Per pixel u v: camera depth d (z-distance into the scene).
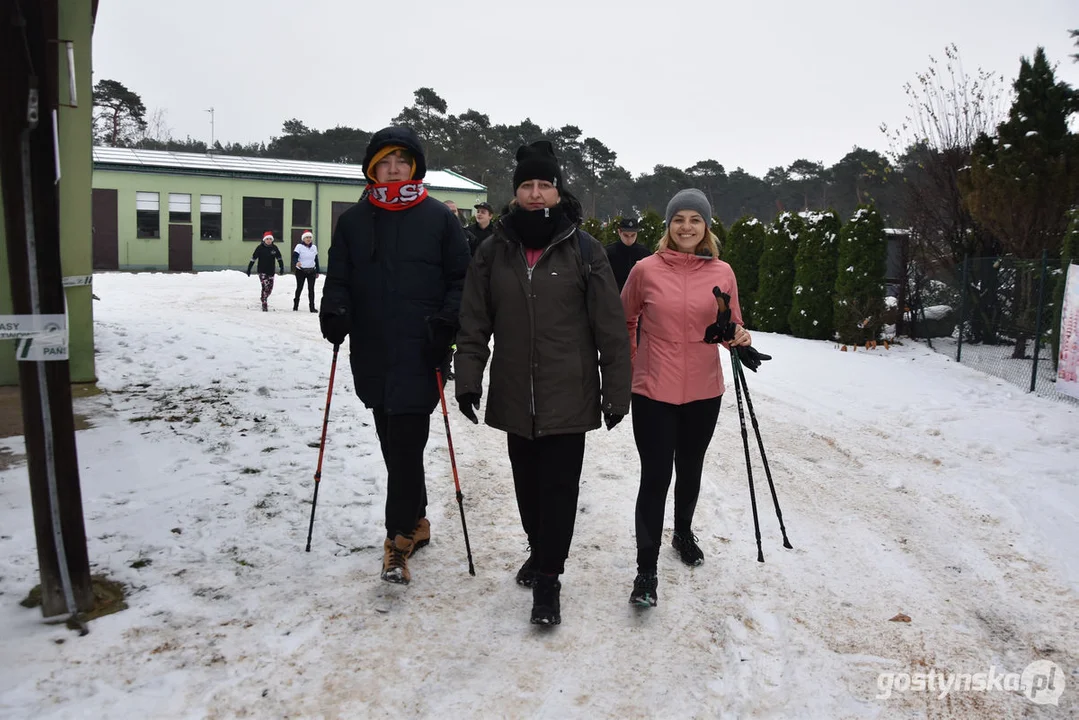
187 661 2.91
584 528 4.38
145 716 2.59
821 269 13.38
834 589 3.71
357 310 3.58
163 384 7.66
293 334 12.03
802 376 9.58
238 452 5.41
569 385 3.23
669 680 2.92
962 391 8.66
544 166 3.27
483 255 3.37
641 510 3.49
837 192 53.59
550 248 3.26
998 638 3.30
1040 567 4.03
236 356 9.30
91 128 7.15
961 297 11.49
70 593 3.16
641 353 3.67
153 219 30.09
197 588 3.47
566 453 3.27
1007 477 5.50
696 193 3.70
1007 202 11.41
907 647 3.20
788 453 6.16
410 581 3.62
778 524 4.55
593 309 3.28
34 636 3.02
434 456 5.63
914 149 14.26
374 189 3.57
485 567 3.83
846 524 4.60
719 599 3.56
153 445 5.50
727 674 2.96
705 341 3.58
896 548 4.25
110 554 3.75
